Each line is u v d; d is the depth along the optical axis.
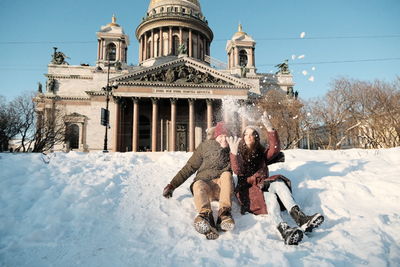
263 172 6.12
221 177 5.70
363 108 48.09
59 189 6.35
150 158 11.38
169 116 59.81
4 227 4.81
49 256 4.18
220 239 4.81
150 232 5.00
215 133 6.28
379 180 6.79
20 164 7.82
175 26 75.69
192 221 5.48
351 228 5.16
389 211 5.66
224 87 54.06
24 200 5.76
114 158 10.45
